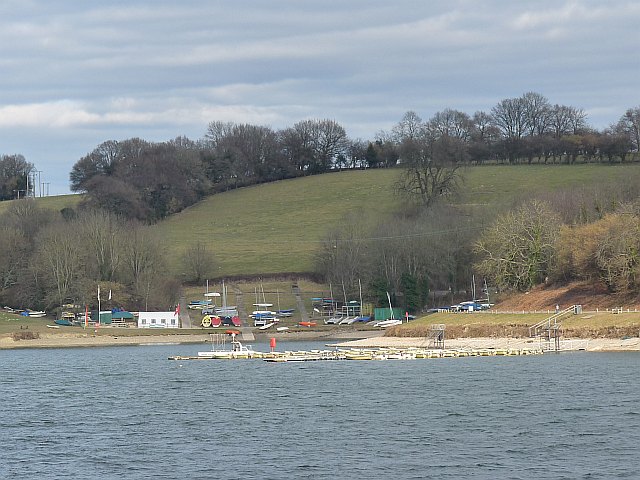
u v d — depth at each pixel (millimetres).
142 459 81312
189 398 119500
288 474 74938
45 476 76000
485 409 102875
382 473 74688
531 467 75438
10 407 114938
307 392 121875
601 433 87188
